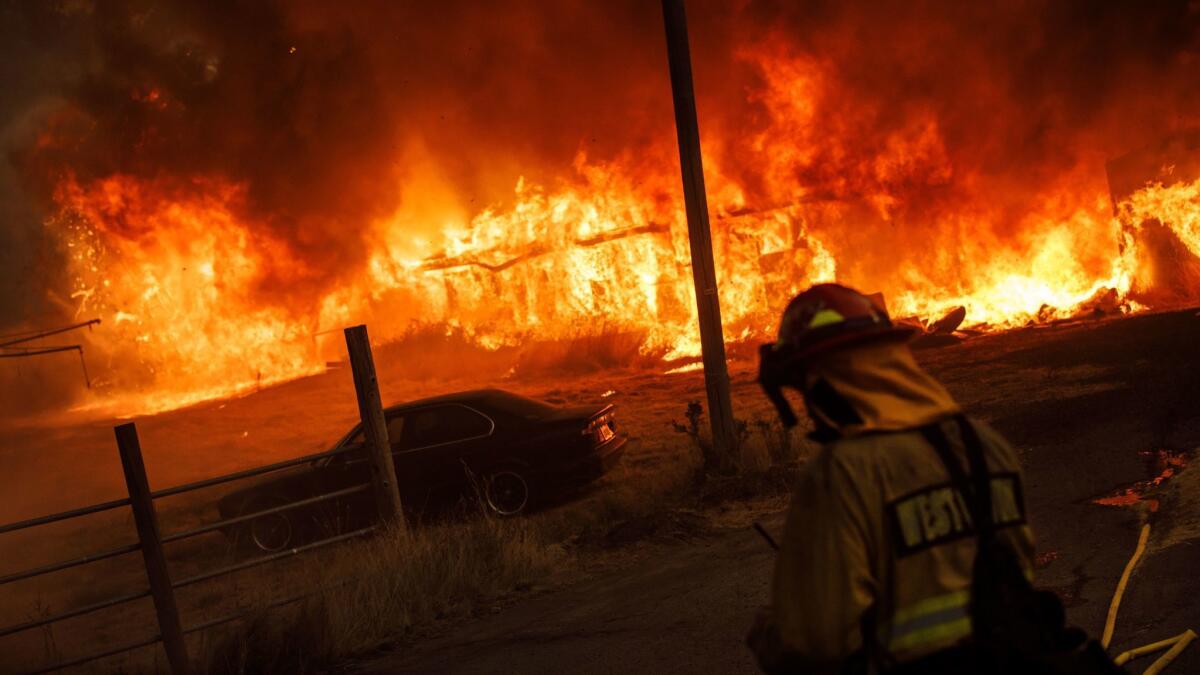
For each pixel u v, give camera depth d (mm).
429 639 6715
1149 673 3875
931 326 19844
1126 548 5559
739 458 10117
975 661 1694
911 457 1768
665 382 19969
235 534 11055
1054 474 7762
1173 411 9078
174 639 6805
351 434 11336
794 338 1885
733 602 5941
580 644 5762
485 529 8344
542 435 10820
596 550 8297
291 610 7426
